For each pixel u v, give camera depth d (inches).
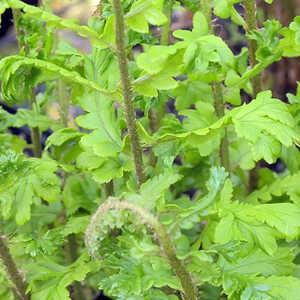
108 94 32.8
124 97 32.4
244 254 31.5
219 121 32.5
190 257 30.3
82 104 35.0
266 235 31.7
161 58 31.8
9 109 59.3
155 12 31.2
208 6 35.4
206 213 29.9
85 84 32.4
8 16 55.0
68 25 31.0
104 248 30.7
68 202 39.9
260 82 37.8
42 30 38.6
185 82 39.0
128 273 30.1
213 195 30.0
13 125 40.2
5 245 33.8
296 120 35.7
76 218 37.4
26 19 38.1
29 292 34.9
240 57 36.6
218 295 37.4
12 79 33.7
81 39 59.6
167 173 29.9
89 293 44.6
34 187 34.4
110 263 30.5
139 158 33.4
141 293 30.0
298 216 31.6
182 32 32.8
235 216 32.2
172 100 46.9
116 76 34.8
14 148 42.4
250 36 35.3
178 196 45.8
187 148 39.5
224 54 32.0
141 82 32.2
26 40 36.5
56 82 40.3
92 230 29.0
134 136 33.0
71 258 41.1
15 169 34.4
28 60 32.2
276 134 31.0
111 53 35.0
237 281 31.2
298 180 36.8
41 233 39.9
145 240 29.0
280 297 30.6
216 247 30.6
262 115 31.6
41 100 43.1
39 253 34.1
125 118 33.1
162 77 32.2
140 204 28.9
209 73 34.5
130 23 31.5
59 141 35.7
